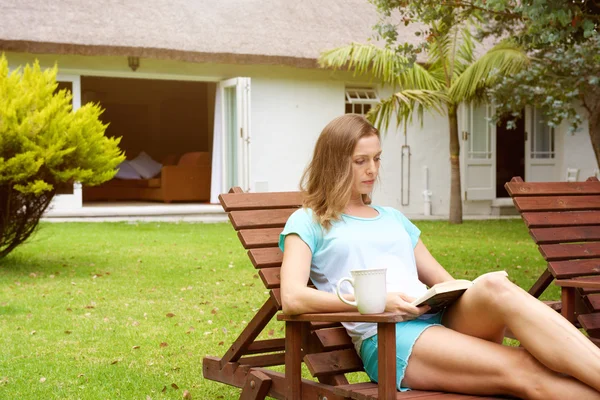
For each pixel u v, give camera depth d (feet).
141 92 64.23
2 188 24.70
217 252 29.40
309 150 47.50
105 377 12.75
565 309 11.76
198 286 22.16
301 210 9.52
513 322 7.94
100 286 21.95
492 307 8.14
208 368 10.80
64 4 42.37
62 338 15.65
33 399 11.46
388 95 49.06
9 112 23.82
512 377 7.89
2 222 25.05
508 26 32.65
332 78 47.73
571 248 12.80
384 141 48.47
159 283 22.56
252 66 46.09
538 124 52.01
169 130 65.46
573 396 7.58
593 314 12.37
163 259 27.37
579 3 18.92
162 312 18.43
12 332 16.14
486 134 50.19
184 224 40.86
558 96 35.04
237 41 44.21
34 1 41.81
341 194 9.33
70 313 18.22
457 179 43.11
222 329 16.58
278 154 46.78
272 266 9.59
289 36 45.73
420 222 43.91
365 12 49.42
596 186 13.97
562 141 52.34
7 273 23.93
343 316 7.98
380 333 7.79
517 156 61.98
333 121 9.61
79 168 25.16
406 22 25.31
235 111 45.39
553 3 17.71
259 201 10.10
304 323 9.60
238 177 44.68
